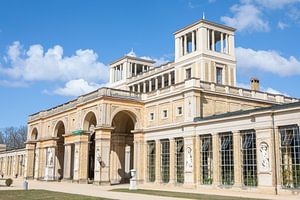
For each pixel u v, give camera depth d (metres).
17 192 35.69
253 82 54.94
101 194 33.09
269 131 34.56
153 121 51.66
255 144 36.44
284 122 33.47
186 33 56.59
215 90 46.59
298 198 28.38
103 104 50.09
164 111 49.91
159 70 61.78
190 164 43.47
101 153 49.19
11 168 95.88
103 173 49.09
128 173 60.72
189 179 43.31
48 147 67.31
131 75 70.69
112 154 58.56
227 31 56.56
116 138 59.03
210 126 41.84
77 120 56.34
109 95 50.75
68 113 61.06
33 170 75.38
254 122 36.34
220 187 39.28
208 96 45.94
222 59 55.00
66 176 59.00
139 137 52.56
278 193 33.09
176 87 48.28
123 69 71.25
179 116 46.81
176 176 46.41
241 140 38.16
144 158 52.09
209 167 41.62
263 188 34.47
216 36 58.00
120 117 58.75
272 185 33.66
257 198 28.25
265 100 50.97
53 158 65.31
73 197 29.41
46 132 69.75
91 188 42.97
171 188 43.34
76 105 56.69
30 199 27.98
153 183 49.59
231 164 38.91
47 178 64.50
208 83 46.31
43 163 68.94
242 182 37.34
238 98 48.47
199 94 45.00
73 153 59.62
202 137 43.22
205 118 42.53
